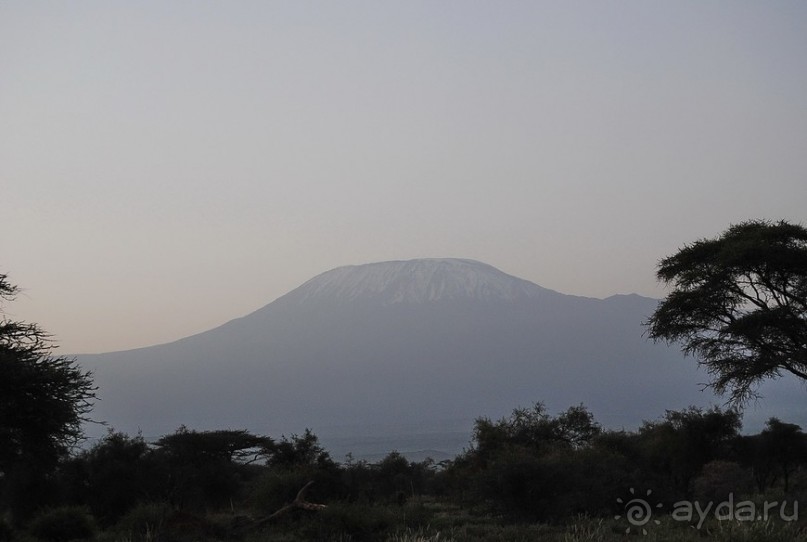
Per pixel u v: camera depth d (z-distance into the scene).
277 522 32.50
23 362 30.00
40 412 29.95
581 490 35.31
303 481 37.94
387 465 58.59
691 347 40.72
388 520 30.22
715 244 40.62
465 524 31.50
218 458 46.50
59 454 31.88
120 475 39.97
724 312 40.06
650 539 24.30
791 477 54.06
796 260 37.81
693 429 50.41
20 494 38.19
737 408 40.47
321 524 29.09
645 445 52.66
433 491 57.59
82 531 31.88
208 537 29.88
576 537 25.27
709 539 23.52
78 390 31.22
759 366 37.72
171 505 39.81
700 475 50.03
